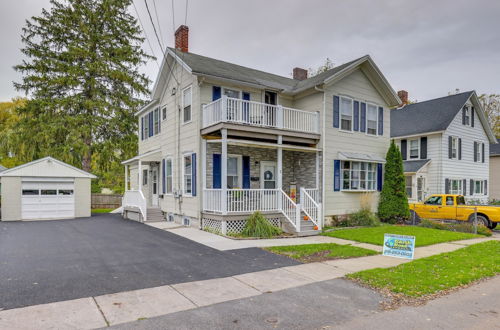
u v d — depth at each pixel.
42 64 21.86
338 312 4.64
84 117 22.44
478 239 11.46
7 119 31.66
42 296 5.03
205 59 15.77
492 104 36.94
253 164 14.17
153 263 7.28
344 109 15.14
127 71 24.66
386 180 15.94
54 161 16.75
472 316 4.55
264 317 4.42
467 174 22.38
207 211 12.31
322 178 14.11
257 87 13.94
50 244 9.45
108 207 23.94
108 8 23.72
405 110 24.88
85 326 4.01
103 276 6.19
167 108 15.86
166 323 4.16
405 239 8.19
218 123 11.46
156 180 17.69
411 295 5.34
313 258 8.05
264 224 11.38
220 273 6.57
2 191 15.57
